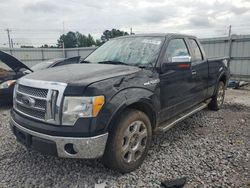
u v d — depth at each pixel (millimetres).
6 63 6730
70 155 2561
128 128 2867
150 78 3189
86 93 2514
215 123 4992
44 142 2594
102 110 2557
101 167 3137
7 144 3922
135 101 2848
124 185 2744
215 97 5734
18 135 2957
